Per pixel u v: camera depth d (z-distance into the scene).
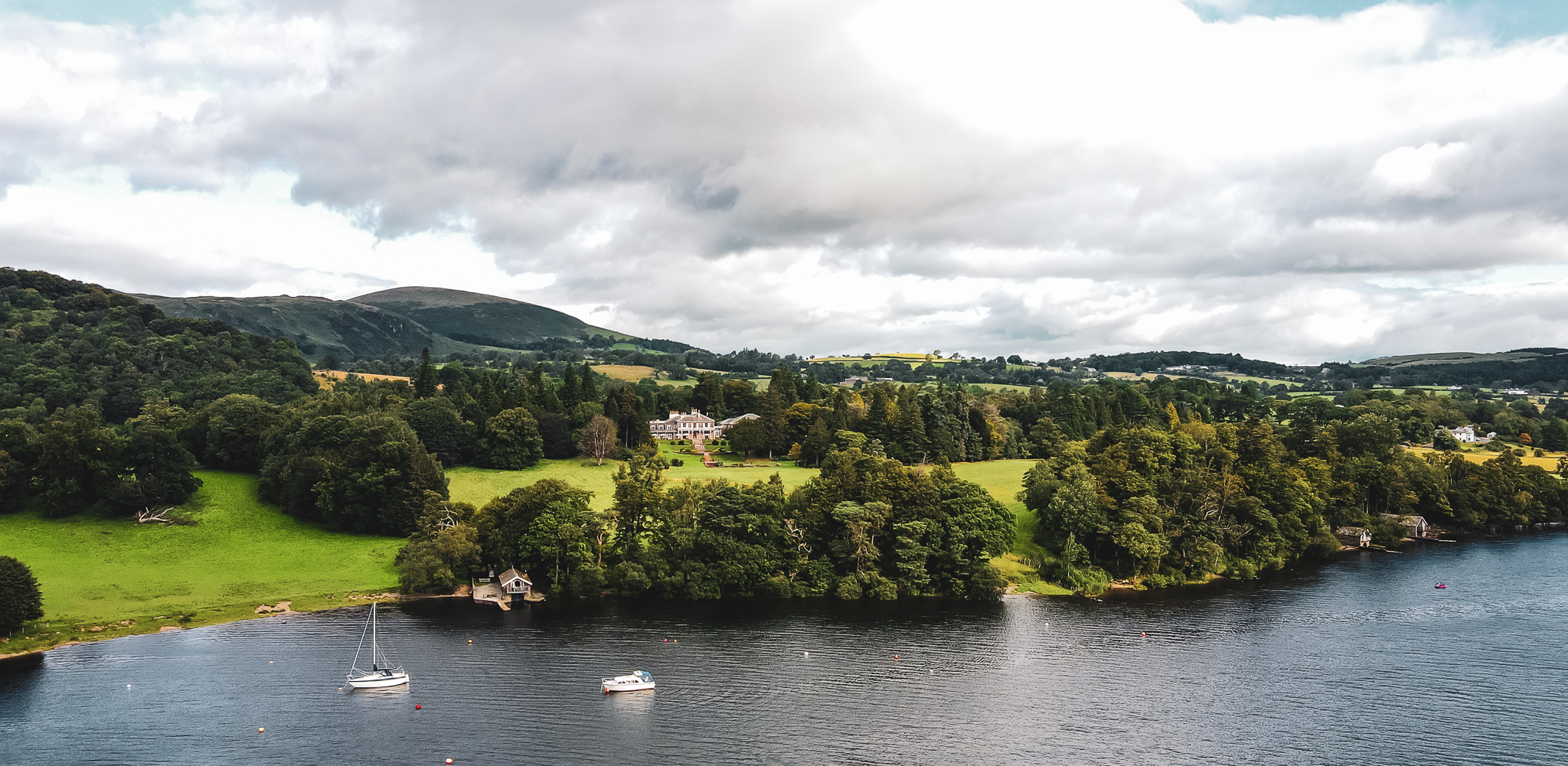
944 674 102.50
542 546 137.75
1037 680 100.50
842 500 149.25
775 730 86.38
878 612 129.88
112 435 160.12
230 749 81.25
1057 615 128.62
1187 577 152.62
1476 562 169.12
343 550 153.38
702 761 79.62
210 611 124.62
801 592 139.50
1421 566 165.25
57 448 151.25
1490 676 101.25
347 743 82.81
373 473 160.25
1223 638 116.81
